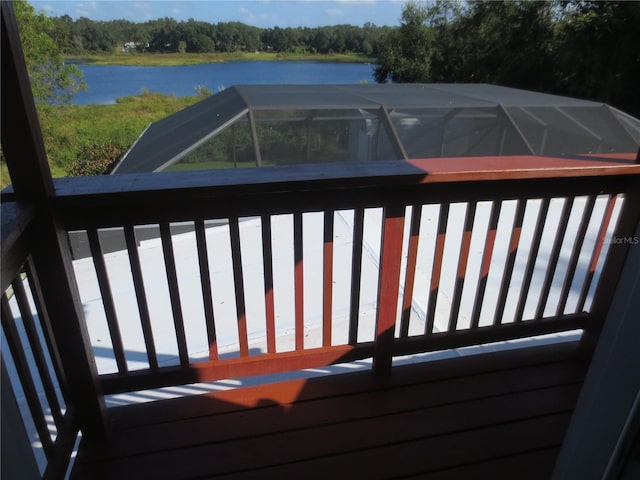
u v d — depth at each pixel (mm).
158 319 2320
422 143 5762
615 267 1686
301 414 1598
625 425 739
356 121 5559
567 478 924
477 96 6953
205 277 1464
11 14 955
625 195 1626
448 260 2848
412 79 21484
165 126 6891
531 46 15102
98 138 13094
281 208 1411
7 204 1068
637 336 702
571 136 5953
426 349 1787
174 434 1512
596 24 11766
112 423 1547
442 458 1439
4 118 1013
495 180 1480
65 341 1314
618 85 11703
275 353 1672
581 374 1803
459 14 19312
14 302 2564
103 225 1284
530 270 1770
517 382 1755
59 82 12695
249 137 5203
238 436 1506
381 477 1374
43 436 1223
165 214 1321
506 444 1492
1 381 780
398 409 1622
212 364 1605
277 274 2730
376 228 3266
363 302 2414
